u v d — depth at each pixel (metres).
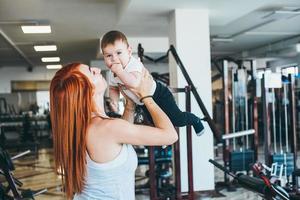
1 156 3.88
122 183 1.48
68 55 12.57
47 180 7.29
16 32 8.38
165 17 6.45
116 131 1.44
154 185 4.85
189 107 4.04
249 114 7.77
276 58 12.82
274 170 3.83
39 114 16.00
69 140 1.46
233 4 5.54
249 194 5.62
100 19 7.25
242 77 6.70
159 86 2.25
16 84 16.28
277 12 6.80
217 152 8.95
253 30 9.43
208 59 5.88
